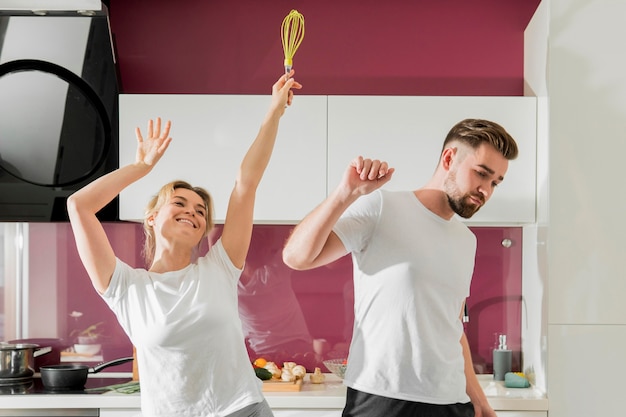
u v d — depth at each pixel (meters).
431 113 3.12
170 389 2.20
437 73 3.46
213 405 2.20
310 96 3.11
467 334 3.43
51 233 3.43
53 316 3.43
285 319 3.43
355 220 2.31
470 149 2.46
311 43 3.46
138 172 2.29
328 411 2.88
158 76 3.44
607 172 2.98
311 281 3.44
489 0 3.47
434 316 2.29
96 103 3.09
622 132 2.99
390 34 3.46
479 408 2.62
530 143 3.12
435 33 3.46
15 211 3.21
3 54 3.00
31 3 2.89
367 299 2.30
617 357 2.95
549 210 2.98
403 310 2.26
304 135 3.11
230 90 3.45
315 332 3.43
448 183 2.46
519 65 3.46
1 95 3.05
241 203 2.32
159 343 2.18
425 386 2.25
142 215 3.10
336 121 3.12
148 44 3.44
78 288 3.44
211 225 2.48
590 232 2.97
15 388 3.04
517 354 3.41
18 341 3.42
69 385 3.02
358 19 3.46
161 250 2.34
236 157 3.12
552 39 3.01
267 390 3.00
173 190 2.41
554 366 2.95
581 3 3.01
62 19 2.95
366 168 2.09
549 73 3.00
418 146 3.12
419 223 2.33
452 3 3.47
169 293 2.23
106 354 3.43
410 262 2.27
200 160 3.12
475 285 3.43
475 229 3.44
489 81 3.46
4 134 3.11
